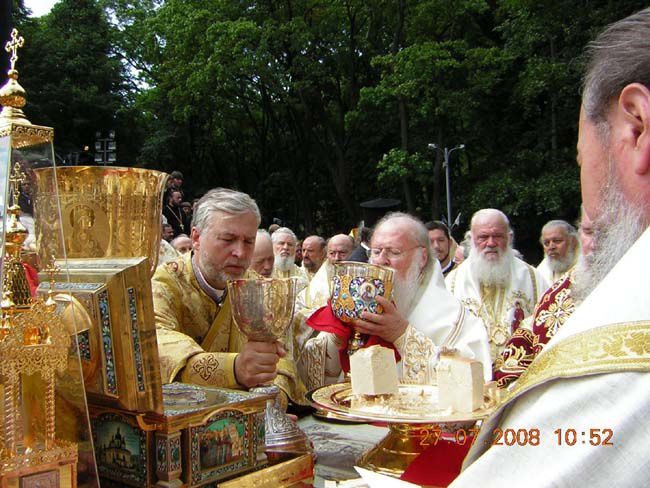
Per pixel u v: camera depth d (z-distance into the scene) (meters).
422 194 24.91
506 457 0.58
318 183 27.97
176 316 1.88
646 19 0.67
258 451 1.17
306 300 3.62
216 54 20.11
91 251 1.10
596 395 0.55
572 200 18.30
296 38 21.16
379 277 1.80
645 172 0.64
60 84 24.08
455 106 20.05
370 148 25.66
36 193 0.91
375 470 1.30
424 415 1.29
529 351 2.24
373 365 1.45
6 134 0.87
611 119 0.68
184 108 22.52
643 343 0.55
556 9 18.42
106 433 1.10
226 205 1.91
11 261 0.85
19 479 0.82
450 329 2.25
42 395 0.87
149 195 1.16
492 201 19.48
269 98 24.36
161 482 1.02
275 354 1.41
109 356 1.00
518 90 19.61
